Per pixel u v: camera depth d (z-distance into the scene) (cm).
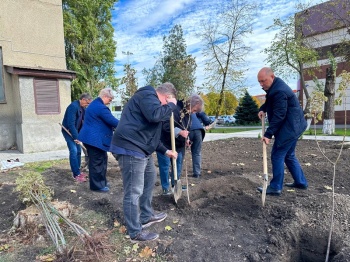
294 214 303
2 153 881
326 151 768
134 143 256
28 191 323
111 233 295
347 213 302
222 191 414
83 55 1984
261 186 439
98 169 428
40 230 295
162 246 259
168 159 383
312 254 274
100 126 421
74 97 1969
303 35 1945
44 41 988
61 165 667
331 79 1357
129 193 264
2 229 317
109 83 2127
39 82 930
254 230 289
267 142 356
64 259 238
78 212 354
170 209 348
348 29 1602
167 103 292
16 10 917
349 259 227
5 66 903
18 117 921
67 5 1914
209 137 1349
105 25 2186
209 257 242
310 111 254
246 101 4181
